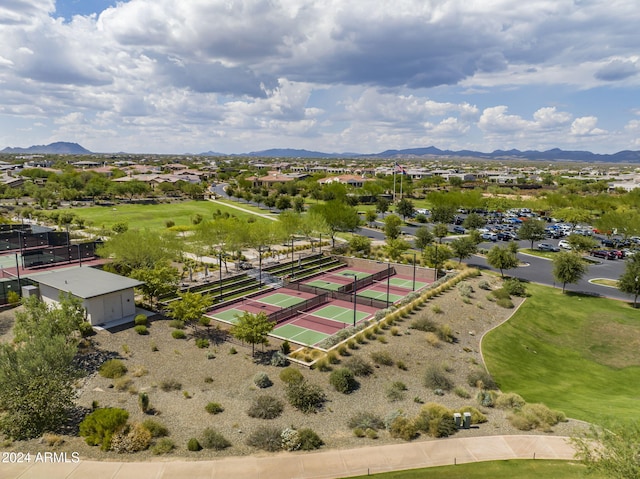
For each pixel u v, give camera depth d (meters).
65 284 38.88
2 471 18.33
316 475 18.94
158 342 34.81
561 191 152.12
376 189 140.12
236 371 30.95
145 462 19.39
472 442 21.98
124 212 102.94
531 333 42.22
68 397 23.38
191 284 51.78
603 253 73.00
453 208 111.62
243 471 19.05
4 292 41.44
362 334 36.62
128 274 49.28
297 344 36.91
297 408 25.81
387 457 20.48
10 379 21.73
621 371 35.84
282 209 110.00
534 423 23.92
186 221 93.69
